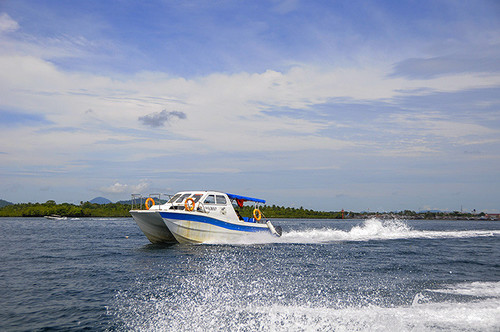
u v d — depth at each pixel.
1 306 8.33
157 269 13.06
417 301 8.50
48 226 56.41
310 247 20.67
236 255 16.61
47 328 6.88
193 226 19.38
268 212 166.00
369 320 7.03
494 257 17.20
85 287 10.23
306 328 6.65
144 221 19.92
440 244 24.17
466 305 8.10
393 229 39.44
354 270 13.08
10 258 16.20
